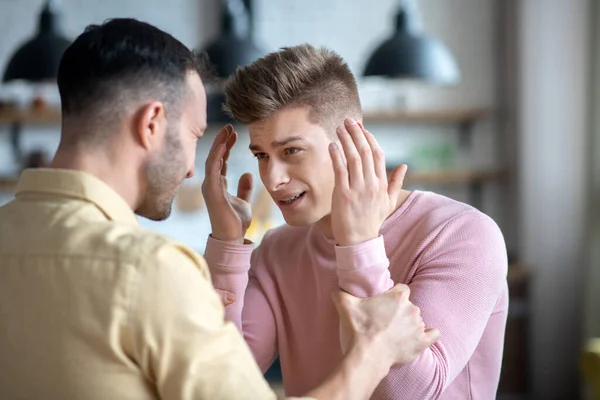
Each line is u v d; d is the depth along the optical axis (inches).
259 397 45.6
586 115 203.0
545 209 207.2
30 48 186.2
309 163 60.0
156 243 45.6
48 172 48.6
